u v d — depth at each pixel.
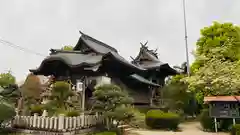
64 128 9.56
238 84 13.43
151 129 13.96
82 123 10.59
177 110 19.27
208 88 14.75
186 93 19.31
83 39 20.78
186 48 25.08
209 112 13.27
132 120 14.42
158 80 28.09
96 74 17.55
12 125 11.13
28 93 14.31
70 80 16.89
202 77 15.12
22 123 10.84
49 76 19.84
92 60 17.66
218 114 12.65
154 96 25.25
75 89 16.23
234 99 12.40
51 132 9.63
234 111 12.36
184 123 17.86
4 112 10.20
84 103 15.51
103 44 22.97
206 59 15.69
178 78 21.48
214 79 14.28
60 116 9.59
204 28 17.50
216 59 15.16
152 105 23.28
